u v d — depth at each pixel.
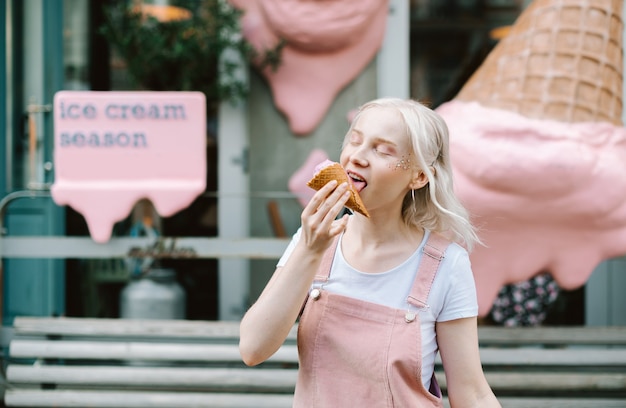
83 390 3.90
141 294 4.44
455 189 3.52
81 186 3.77
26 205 5.01
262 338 1.87
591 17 3.64
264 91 4.99
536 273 3.66
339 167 1.87
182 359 3.70
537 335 3.74
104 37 5.04
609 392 3.80
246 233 5.07
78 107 3.76
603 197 3.49
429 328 1.94
